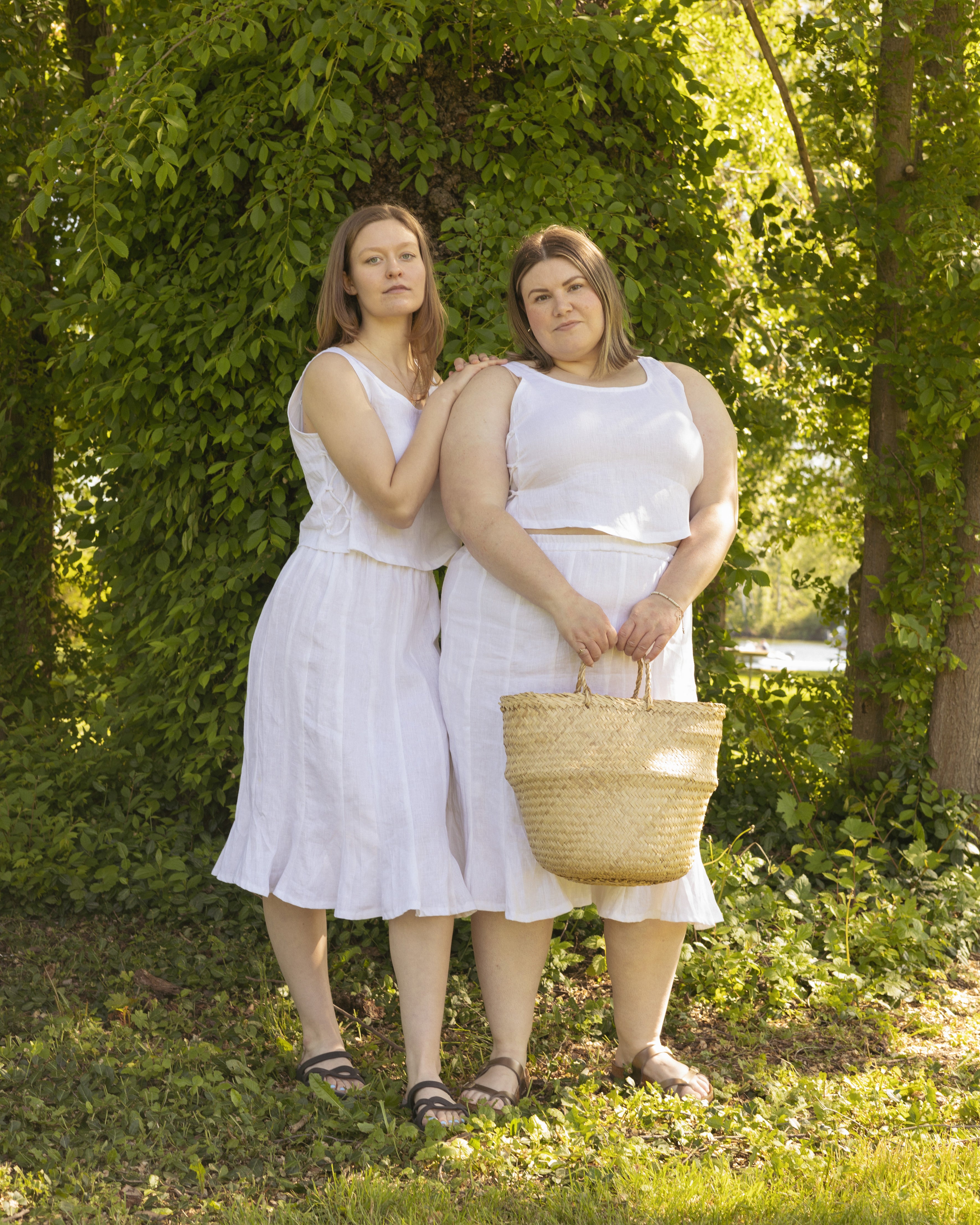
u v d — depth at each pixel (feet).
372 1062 9.88
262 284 12.82
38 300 18.03
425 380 9.64
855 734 16.97
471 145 13.34
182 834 13.93
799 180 28.02
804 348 17.81
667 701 8.17
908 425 16.31
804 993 11.39
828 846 14.85
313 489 9.37
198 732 14.03
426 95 13.00
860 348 16.35
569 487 8.66
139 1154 7.83
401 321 9.45
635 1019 9.37
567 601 8.39
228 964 11.93
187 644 13.69
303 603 9.07
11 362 18.17
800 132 16.61
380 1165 7.84
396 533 9.20
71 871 13.17
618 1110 8.63
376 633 9.05
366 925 12.64
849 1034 10.55
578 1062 9.84
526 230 12.67
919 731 16.06
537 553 8.54
